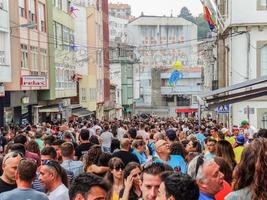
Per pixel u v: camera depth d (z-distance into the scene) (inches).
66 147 395.9
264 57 1360.7
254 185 204.1
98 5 2541.8
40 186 315.6
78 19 2304.4
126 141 438.0
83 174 181.8
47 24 1592.0
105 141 797.9
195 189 171.6
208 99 805.2
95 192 176.7
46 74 1560.0
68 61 1887.3
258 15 1343.5
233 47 1373.0
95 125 1088.8
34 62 1455.5
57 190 297.7
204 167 229.1
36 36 1477.6
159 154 399.2
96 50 2415.1
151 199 200.7
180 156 406.6
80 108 2202.3
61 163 410.9
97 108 2487.7
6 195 272.1
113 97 3048.7
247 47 1355.8
